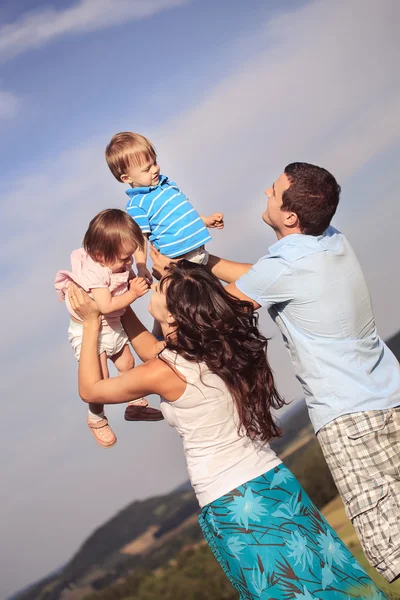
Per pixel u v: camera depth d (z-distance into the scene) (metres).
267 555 2.27
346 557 2.38
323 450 2.75
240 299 2.66
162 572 45.06
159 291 2.50
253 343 2.43
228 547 2.33
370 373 2.73
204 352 2.37
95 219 2.68
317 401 2.72
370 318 2.79
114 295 2.72
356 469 2.67
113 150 3.08
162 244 3.08
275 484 2.40
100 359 2.91
